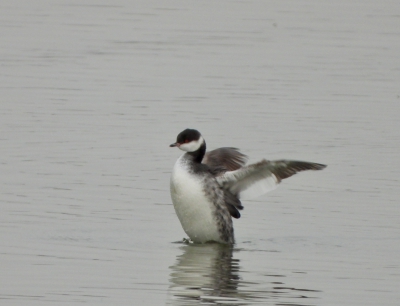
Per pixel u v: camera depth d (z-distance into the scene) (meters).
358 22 35.56
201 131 21.19
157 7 37.94
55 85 25.89
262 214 15.27
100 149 19.53
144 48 31.09
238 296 10.94
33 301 10.59
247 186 13.66
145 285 11.30
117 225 14.29
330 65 29.05
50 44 31.44
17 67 27.98
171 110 23.28
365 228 14.45
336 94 25.39
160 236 13.85
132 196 16.09
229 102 24.20
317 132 21.30
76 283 11.31
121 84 26.16
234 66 28.73
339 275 11.98
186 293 11.01
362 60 29.86
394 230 14.29
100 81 26.53
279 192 16.61
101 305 10.48
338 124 22.11
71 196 15.91
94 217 14.66
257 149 19.55
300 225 14.59
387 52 31.05
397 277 11.90
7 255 12.45
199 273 11.88
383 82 26.92
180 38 32.62
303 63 29.31
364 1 39.28
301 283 11.55
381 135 21.14
